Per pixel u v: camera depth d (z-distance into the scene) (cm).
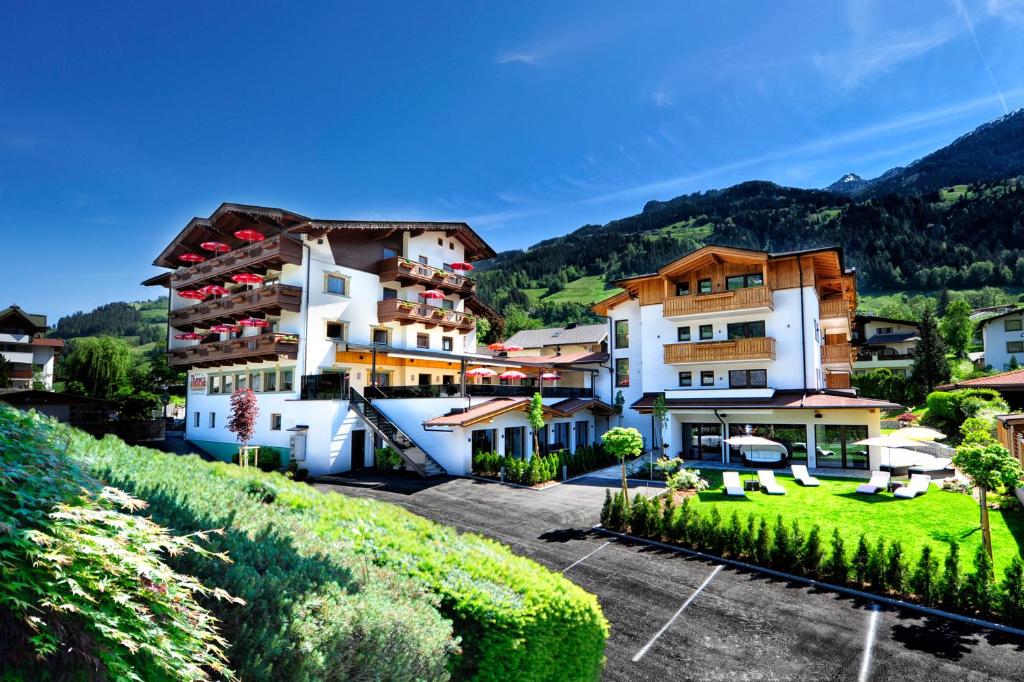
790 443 2750
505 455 2742
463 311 3953
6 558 250
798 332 2847
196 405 3631
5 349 5294
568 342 4750
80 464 460
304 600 380
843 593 1186
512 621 518
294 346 2866
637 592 1183
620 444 1662
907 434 2188
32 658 244
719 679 849
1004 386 3095
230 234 3438
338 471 2623
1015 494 1738
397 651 401
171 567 364
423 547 627
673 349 3066
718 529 1434
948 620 1055
